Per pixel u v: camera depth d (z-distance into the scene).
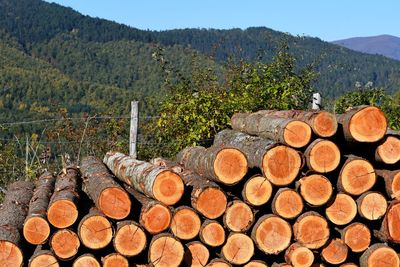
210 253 6.44
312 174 6.27
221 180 6.29
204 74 13.42
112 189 6.28
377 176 6.48
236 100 11.70
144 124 13.79
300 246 6.32
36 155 12.70
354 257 6.57
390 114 11.94
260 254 6.54
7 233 6.31
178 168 7.56
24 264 6.29
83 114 14.39
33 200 7.27
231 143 7.64
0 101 56.28
